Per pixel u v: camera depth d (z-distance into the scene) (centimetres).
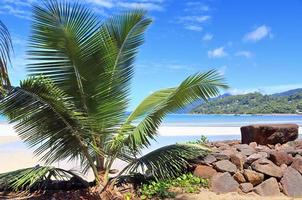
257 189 789
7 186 778
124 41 809
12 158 1487
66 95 748
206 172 821
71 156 773
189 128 3453
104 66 773
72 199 750
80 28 739
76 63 746
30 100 675
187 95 794
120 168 1063
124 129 791
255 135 1020
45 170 754
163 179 806
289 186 792
